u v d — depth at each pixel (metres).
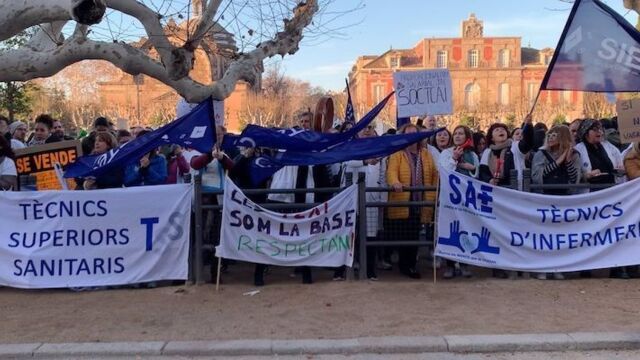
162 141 7.02
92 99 59.53
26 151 7.80
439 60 90.75
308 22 7.98
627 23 7.30
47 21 5.92
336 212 7.20
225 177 7.15
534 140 8.48
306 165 7.29
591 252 7.28
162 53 6.64
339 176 7.82
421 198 7.50
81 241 7.06
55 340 5.43
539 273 7.34
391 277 7.58
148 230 7.11
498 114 72.00
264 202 7.61
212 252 7.40
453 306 6.30
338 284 7.19
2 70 6.44
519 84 90.12
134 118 56.78
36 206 7.05
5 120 8.66
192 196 7.17
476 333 5.48
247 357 5.16
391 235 7.45
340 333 5.53
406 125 8.06
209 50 7.59
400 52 91.38
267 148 7.39
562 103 69.62
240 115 64.50
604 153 7.68
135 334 5.56
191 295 6.81
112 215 7.07
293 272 7.92
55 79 55.38
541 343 5.23
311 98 69.44
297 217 7.12
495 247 7.27
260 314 6.11
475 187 7.22
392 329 5.61
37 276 7.03
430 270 8.06
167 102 58.34
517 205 7.25
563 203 7.26
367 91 89.06
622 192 7.29
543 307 6.24
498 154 7.79
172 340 5.39
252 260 7.10
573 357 5.08
